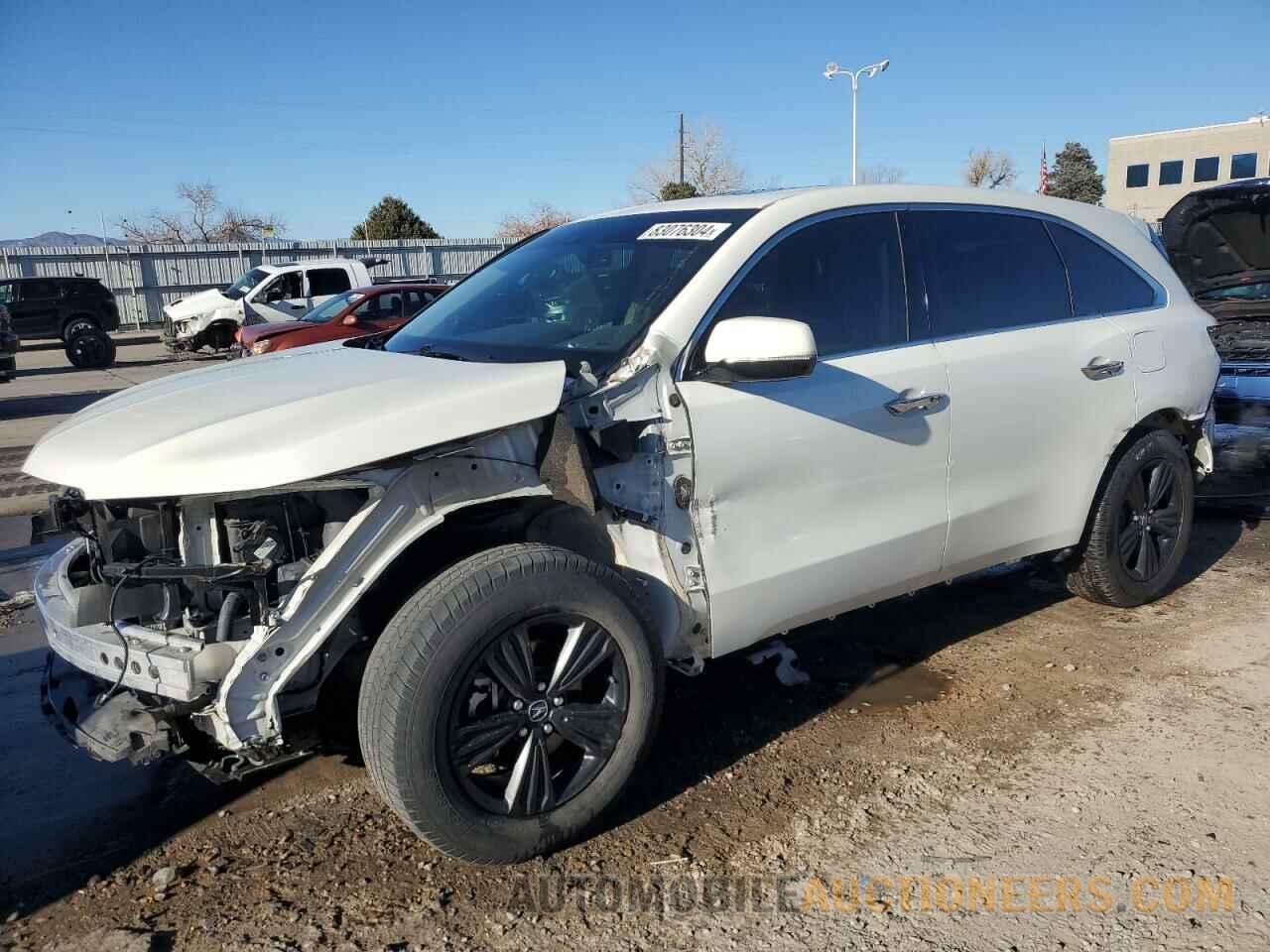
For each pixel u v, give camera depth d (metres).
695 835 3.07
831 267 3.59
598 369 3.07
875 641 4.56
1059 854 2.94
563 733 2.89
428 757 2.63
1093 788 3.28
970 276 4.00
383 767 2.64
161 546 2.74
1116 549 4.59
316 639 2.59
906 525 3.68
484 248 41.09
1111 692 3.98
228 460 2.52
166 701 2.64
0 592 5.89
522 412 2.74
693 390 3.12
